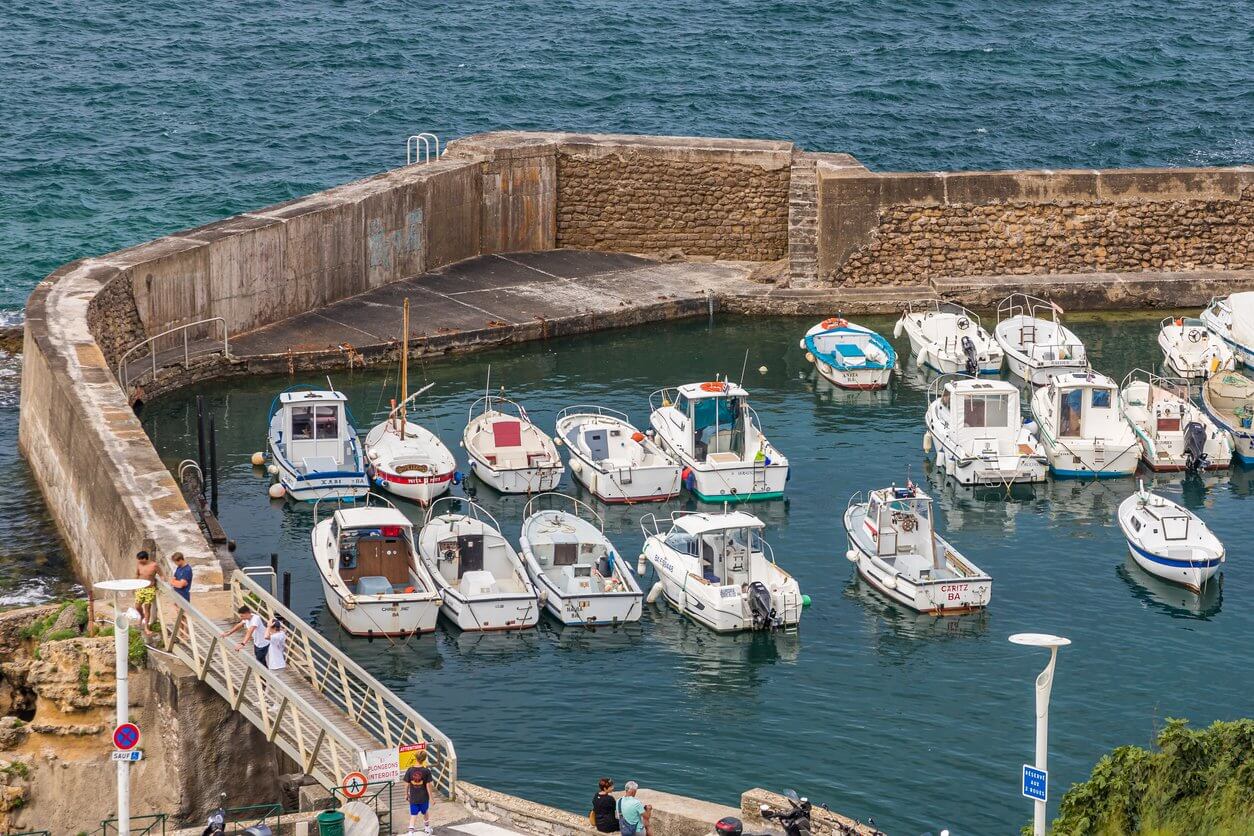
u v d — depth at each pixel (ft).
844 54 532.73
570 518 235.81
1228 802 132.87
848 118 471.62
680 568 219.41
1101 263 346.74
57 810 174.29
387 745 158.30
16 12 552.00
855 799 172.86
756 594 211.20
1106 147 453.17
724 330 328.49
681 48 535.19
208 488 252.21
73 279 280.31
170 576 186.29
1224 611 217.56
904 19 575.38
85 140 433.89
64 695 174.09
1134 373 306.35
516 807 156.46
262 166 423.64
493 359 309.63
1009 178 341.00
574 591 217.97
